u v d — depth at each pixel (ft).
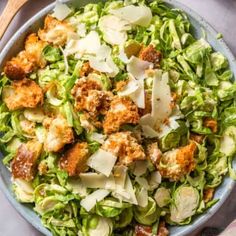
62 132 1.84
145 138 1.88
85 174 1.85
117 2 2.01
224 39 2.20
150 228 1.92
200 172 1.94
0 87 1.95
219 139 1.98
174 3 1.98
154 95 1.87
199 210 1.92
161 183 1.90
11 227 2.13
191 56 1.94
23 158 1.89
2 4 2.20
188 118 1.92
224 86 1.98
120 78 1.90
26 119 1.94
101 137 1.86
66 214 1.89
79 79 1.87
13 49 1.97
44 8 2.03
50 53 1.95
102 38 1.96
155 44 1.94
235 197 2.15
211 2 2.21
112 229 1.89
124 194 1.84
